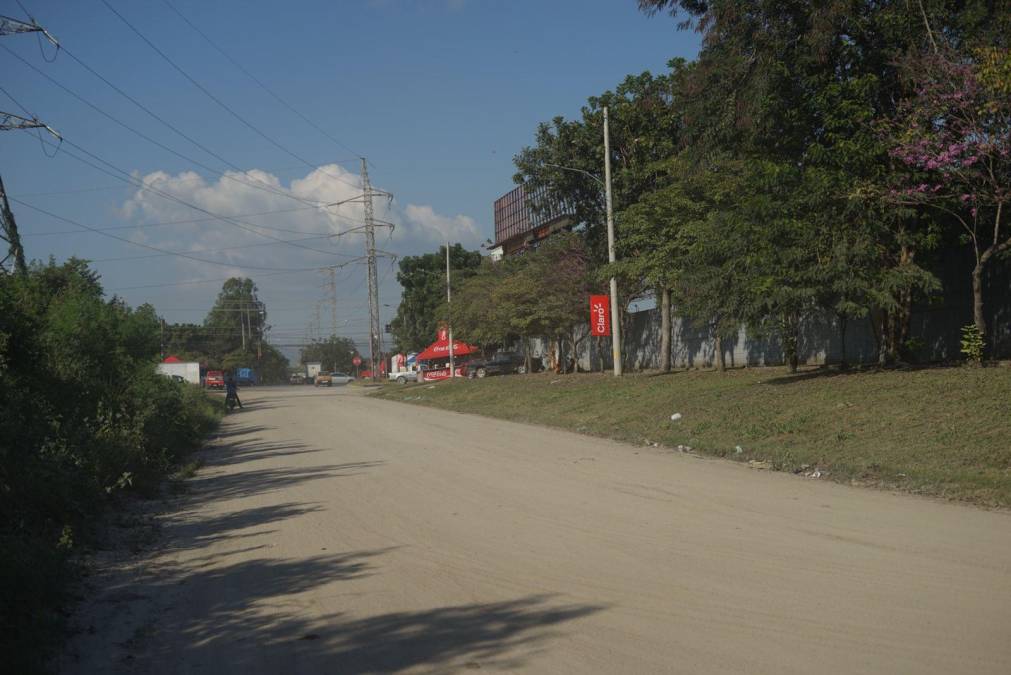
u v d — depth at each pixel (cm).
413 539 828
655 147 2919
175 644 548
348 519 952
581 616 563
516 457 1479
